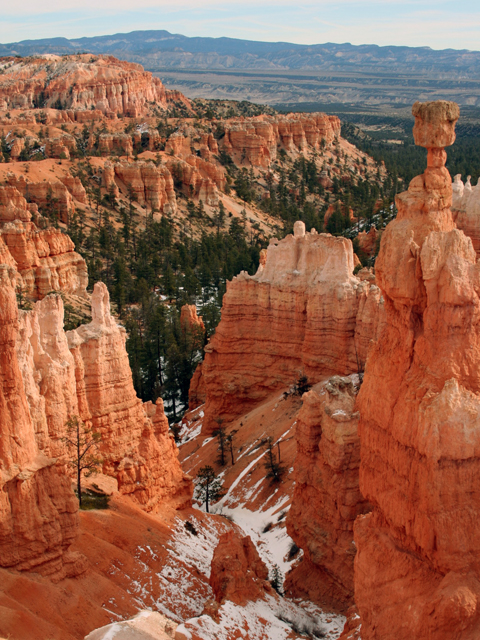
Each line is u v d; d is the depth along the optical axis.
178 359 96.00
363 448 23.80
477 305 20.78
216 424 72.31
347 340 62.75
